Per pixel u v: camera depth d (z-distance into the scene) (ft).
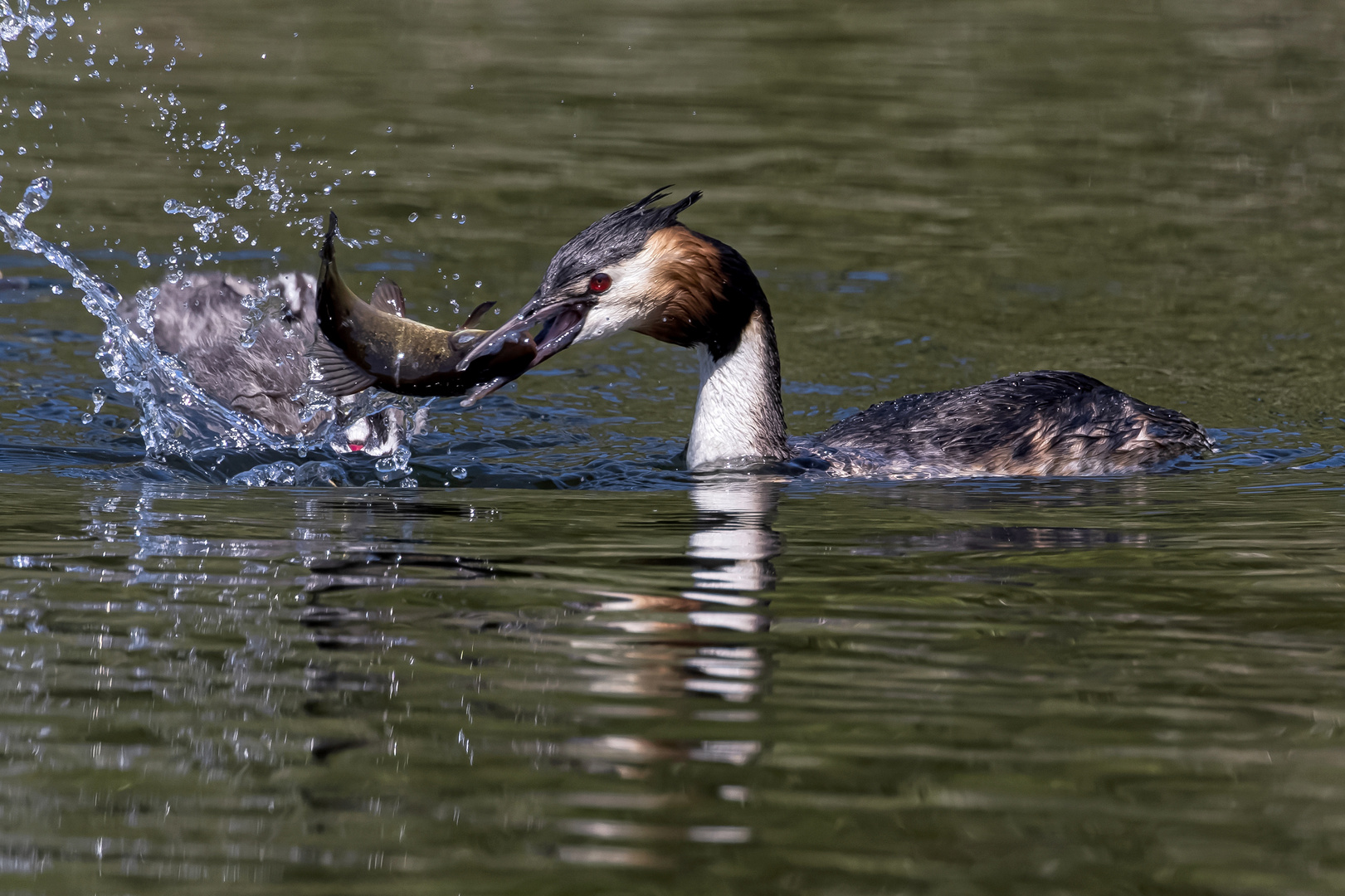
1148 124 109.60
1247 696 28.76
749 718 27.45
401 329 43.42
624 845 22.72
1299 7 151.53
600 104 111.24
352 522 41.73
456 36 132.16
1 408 55.42
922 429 53.11
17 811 23.54
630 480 49.08
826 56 128.16
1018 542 40.45
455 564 37.27
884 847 22.71
